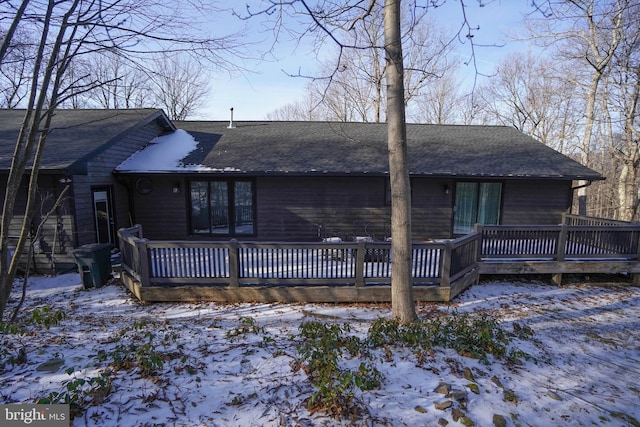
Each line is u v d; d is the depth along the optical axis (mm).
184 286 5875
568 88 14898
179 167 9273
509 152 10953
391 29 4176
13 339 4000
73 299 6086
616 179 20078
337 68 4676
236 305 5730
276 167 9344
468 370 3412
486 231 6965
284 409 2730
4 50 3715
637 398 3371
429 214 10180
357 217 10070
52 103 4039
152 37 4316
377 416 2680
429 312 5566
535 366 3826
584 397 3293
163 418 2584
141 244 5727
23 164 4016
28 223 4199
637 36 11766
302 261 5836
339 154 10391
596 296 6605
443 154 10633
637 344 4684
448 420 2682
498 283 7180
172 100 25578
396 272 4672
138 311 5477
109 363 3371
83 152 7680
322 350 3537
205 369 3344
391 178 4551
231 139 11617
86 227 7988
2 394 2807
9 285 4156
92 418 2541
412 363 3531
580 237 7109
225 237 10086
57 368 3264
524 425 2732
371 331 4195
